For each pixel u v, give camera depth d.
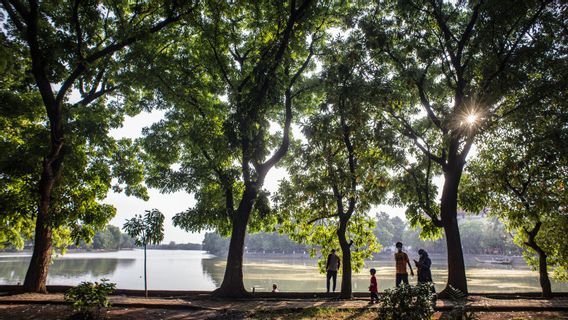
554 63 14.78
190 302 14.88
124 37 15.34
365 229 21.56
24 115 19.09
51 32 15.86
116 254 194.25
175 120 20.45
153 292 17.67
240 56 19.92
